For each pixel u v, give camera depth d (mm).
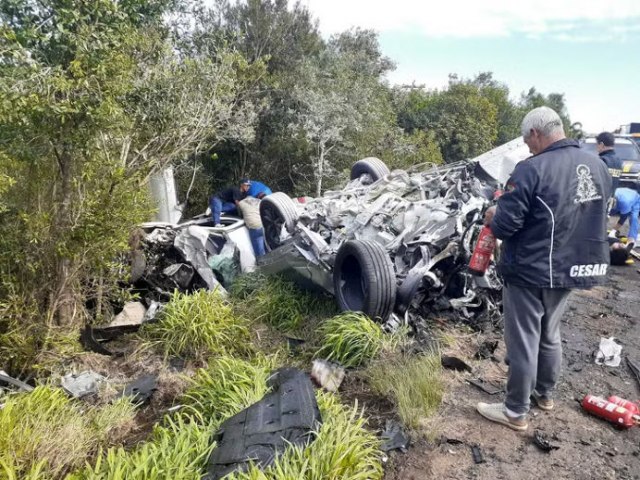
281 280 5574
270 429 2605
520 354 3045
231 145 11555
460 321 4898
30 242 3670
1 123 3178
